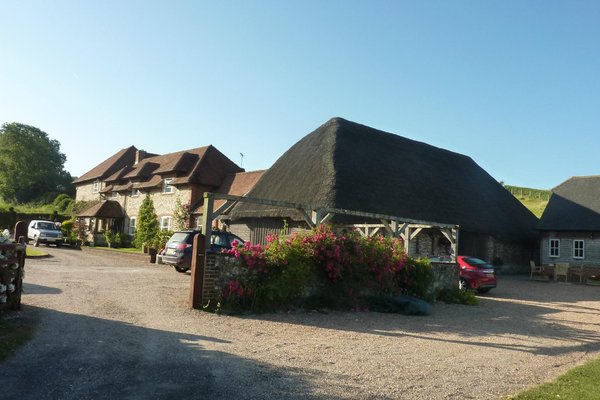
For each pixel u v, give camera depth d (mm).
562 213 31172
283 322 9641
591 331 10742
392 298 12352
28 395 4512
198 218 33125
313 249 11688
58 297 10141
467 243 27031
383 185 24484
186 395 4801
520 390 5922
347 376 5977
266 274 10984
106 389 4812
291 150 28688
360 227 18828
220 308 10180
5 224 43812
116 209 41406
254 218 24531
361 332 9188
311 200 21609
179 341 7133
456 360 7312
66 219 47031
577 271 27375
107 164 47438
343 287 12078
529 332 10234
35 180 76875
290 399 4922
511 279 26672
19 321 7375
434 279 14812
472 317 12062
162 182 36625
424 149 32875
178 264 17422
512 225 31031
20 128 77188
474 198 30641
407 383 5863
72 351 6039
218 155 37938
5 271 7777
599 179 32469
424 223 16078
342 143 25859
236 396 4895
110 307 9477
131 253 27531
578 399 5406
